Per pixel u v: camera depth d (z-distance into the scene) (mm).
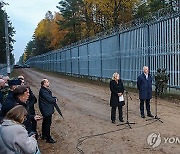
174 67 18984
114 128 10734
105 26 56875
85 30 70250
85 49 42000
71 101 18594
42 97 9086
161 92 18078
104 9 52156
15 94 5746
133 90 23047
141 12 48375
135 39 25125
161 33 20609
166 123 11016
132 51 25812
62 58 60156
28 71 79312
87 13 61406
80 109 15414
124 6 50562
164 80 18016
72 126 11555
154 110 13750
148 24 22453
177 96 17922
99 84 30906
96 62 36938
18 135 3902
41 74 60562
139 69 24422
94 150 8391
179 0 25125
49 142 9312
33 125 8109
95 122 11984
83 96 20812
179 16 18312
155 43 21531
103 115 13422
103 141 9219
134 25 25438
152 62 22047
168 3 42000
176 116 12250
